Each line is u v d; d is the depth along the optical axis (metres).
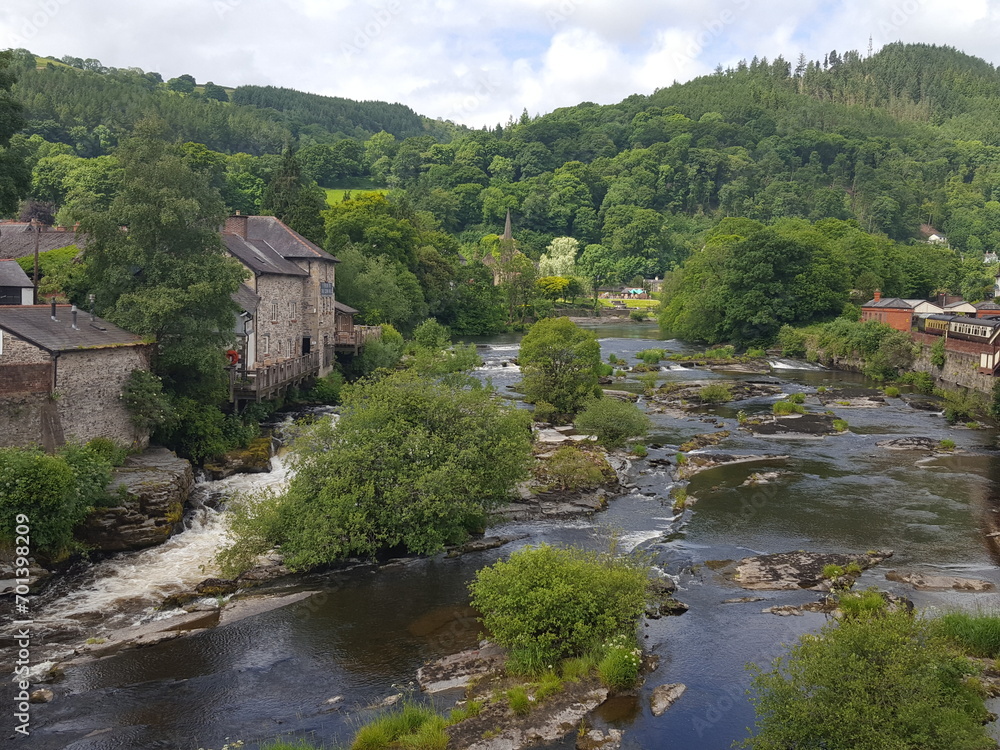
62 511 28.12
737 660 23.53
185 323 39.59
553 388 60.66
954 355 71.56
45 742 19.30
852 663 17.53
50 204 118.50
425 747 18.78
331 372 65.19
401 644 24.69
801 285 110.25
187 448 40.16
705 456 48.50
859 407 67.62
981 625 23.69
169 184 40.31
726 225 159.25
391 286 91.12
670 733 19.66
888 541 34.22
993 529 35.81
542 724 19.88
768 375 87.81
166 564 30.09
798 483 43.50
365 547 30.77
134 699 21.39
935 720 16.61
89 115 190.25
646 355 97.75
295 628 25.73
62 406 32.16
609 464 44.34
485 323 132.50
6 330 30.33
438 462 32.69
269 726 20.19
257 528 30.28
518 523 36.12
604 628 23.42
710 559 32.09
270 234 66.25
